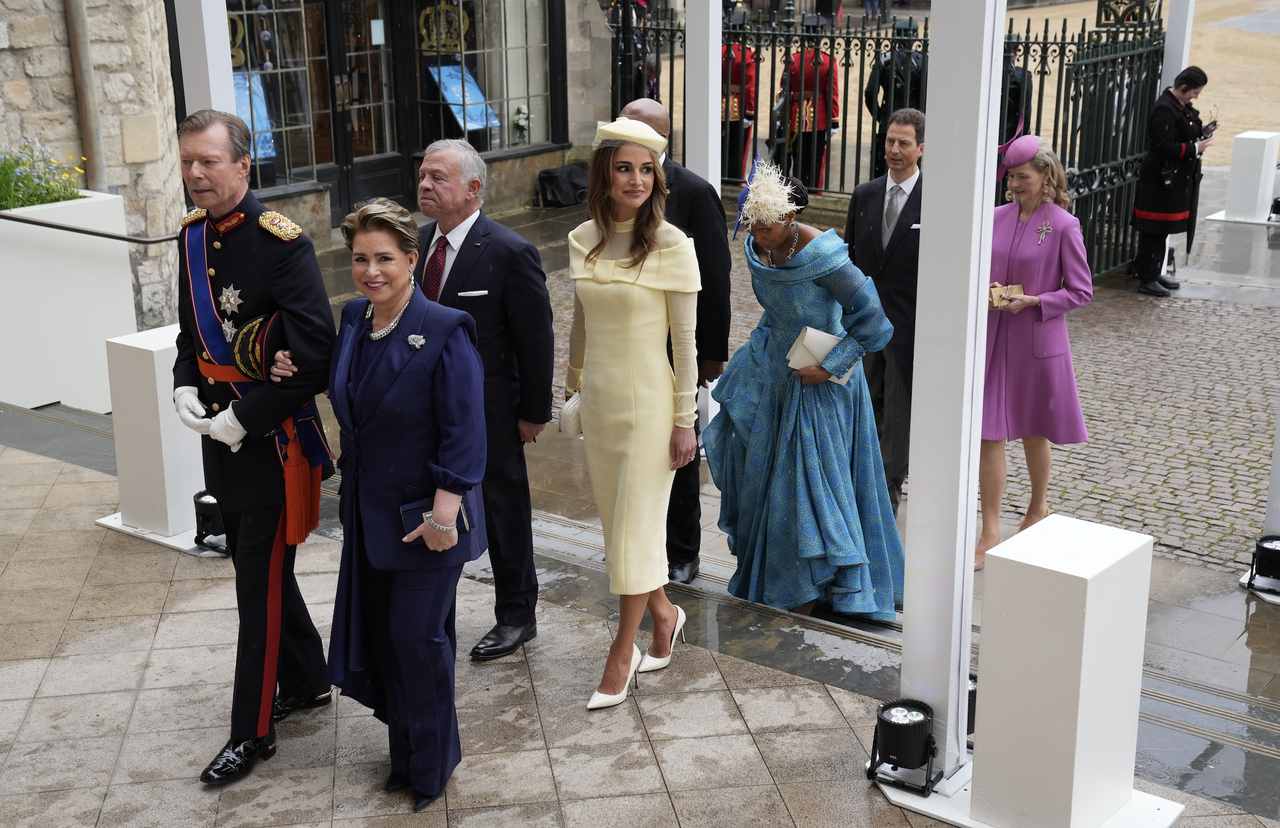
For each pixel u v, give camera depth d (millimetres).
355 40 11188
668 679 3609
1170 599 4402
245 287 3029
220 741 3303
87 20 7938
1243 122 16391
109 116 8227
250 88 10008
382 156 11641
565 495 5504
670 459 3400
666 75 19812
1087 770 2719
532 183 12430
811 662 3705
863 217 4871
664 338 3348
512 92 12133
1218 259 10086
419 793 2996
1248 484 5516
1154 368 7262
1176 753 3232
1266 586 4453
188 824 2947
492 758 3205
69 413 6352
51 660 3738
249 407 2980
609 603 4168
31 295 6906
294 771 3178
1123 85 9422
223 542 4480
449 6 11469
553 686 3576
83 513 4895
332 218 11211
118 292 7398
